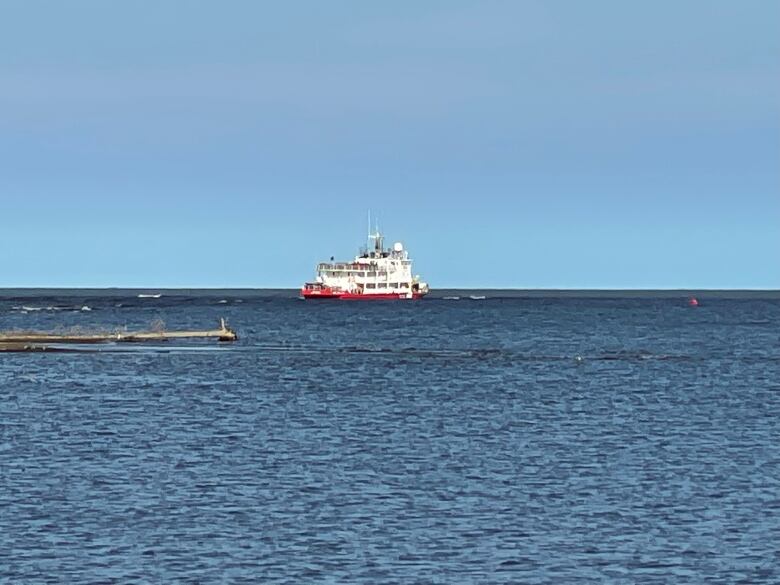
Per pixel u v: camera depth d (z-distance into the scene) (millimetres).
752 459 147875
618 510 117438
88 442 158375
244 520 112312
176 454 148875
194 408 198250
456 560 100062
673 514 115688
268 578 95062
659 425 181375
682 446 159000
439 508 117938
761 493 125625
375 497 122938
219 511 115750
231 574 95938
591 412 197625
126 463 141875
